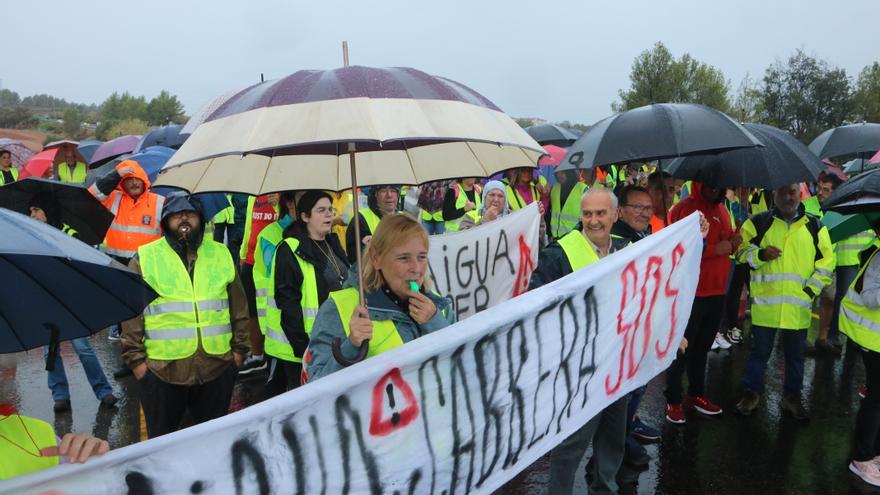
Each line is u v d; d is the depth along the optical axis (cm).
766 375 671
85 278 195
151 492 202
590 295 325
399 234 262
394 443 248
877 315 438
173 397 394
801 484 453
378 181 328
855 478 460
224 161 301
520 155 295
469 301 506
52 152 1211
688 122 410
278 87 223
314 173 326
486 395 277
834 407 585
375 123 203
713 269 528
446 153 323
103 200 732
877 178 416
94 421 568
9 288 194
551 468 385
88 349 592
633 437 517
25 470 195
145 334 392
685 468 475
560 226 832
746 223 554
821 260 530
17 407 599
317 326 273
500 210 641
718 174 479
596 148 420
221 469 213
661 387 634
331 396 232
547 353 305
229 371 411
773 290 540
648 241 355
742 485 452
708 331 543
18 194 493
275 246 491
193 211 391
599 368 338
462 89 234
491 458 285
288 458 225
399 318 269
